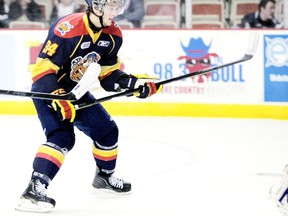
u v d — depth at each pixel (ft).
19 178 40.86
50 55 31.17
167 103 68.64
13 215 31.42
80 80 30.12
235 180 40.47
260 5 72.64
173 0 73.15
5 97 68.85
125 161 46.50
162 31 68.69
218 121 65.87
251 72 68.03
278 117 67.97
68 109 30.45
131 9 73.41
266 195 36.35
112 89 34.86
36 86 31.24
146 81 34.63
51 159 31.48
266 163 46.16
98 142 35.35
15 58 69.00
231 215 32.07
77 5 74.13
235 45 68.23
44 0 73.61
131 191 36.86
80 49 31.76
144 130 60.18
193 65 68.74
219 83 68.39
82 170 42.91
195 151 50.49
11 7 73.36
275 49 67.67
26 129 60.18
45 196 31.89
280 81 67.82
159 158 47.67
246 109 68.28
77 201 34.58
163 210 32.91
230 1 73.26
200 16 73.87
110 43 32.99
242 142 54.60
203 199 35.40
